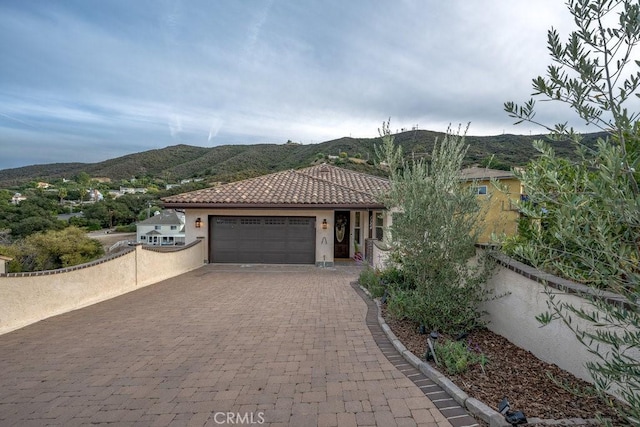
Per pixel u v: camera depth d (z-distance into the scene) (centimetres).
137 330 664
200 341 592
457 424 336
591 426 308
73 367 495
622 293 233
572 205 235
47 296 779
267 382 434
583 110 242
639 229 224
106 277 958
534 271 477
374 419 349
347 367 474
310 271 1412
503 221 609
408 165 689
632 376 250
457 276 597
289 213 1555
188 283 1160
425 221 601
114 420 358
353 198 1564
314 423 344
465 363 427
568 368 418
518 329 514
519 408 342
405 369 464
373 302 842
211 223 1586
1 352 559
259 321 705
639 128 225
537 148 271
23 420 361
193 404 385
